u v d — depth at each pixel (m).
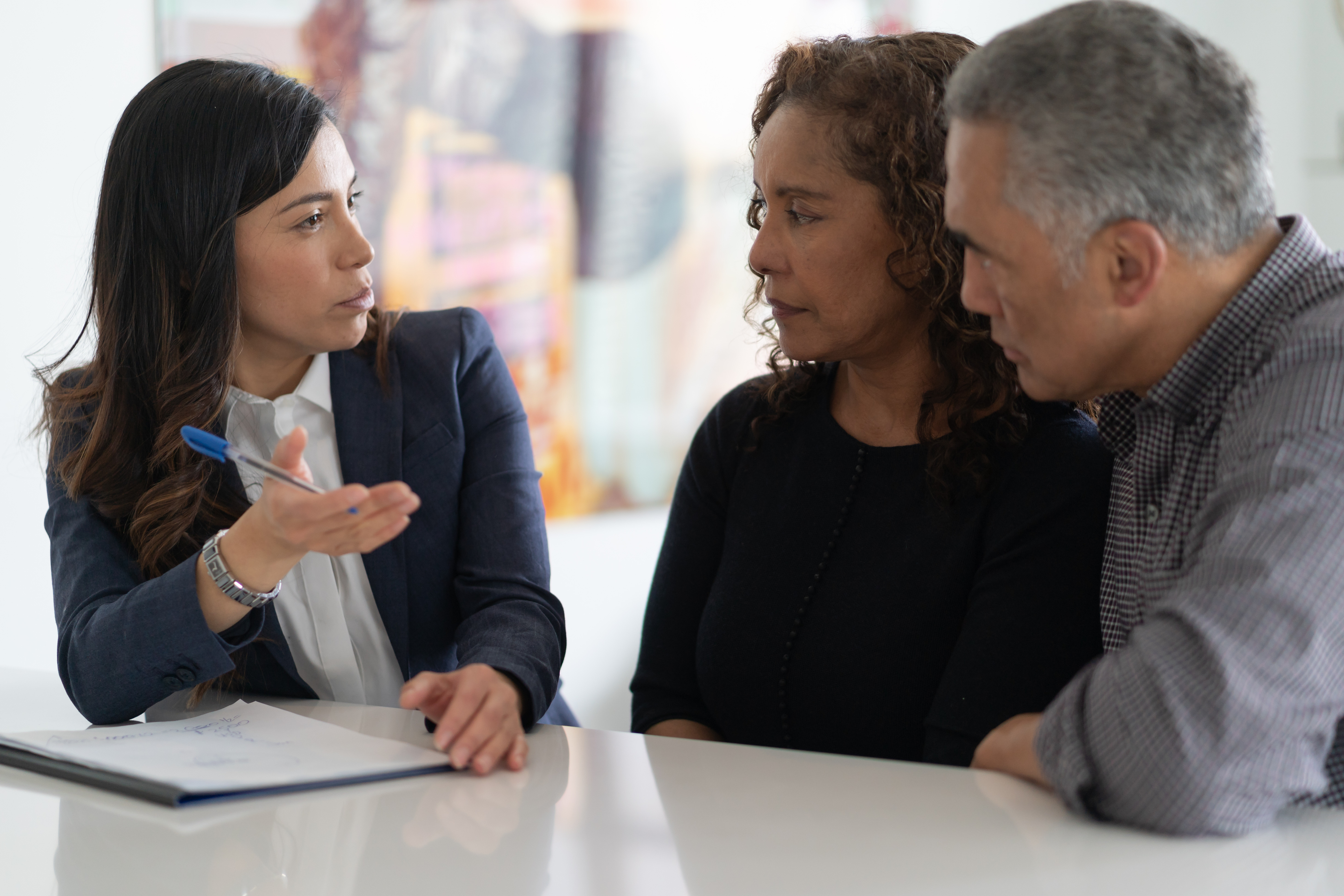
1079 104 0.81
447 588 1.33
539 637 1.16
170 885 0.68
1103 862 0.70
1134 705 0.75
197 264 1.18
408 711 1.13
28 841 0.75
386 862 0.72
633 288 2.88
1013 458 1.15
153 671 1.05
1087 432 1.15
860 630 1.17
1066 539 1.09
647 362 2.92
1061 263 0.84
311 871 0.70
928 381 1.21
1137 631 0.79
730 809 0.81
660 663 1.33
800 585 1.21
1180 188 0.82
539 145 2.69
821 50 1.18
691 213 2.97
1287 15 4.12
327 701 1.24
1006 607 1.08
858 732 1.17
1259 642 0.73
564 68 2.71
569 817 0.80
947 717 1.06
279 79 1.22
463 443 1.35
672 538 1.37
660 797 0.84
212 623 1.05
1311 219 4.23
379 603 1.30
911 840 0.74
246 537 1.02
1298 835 0.75
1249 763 0.72
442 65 2.52
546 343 2.73
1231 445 0.83
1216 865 0.70
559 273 2.75
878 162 1.11
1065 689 0.82
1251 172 0.84
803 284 1.16
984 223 0.86
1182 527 0.90
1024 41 0.84
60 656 1.13
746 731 1.24
